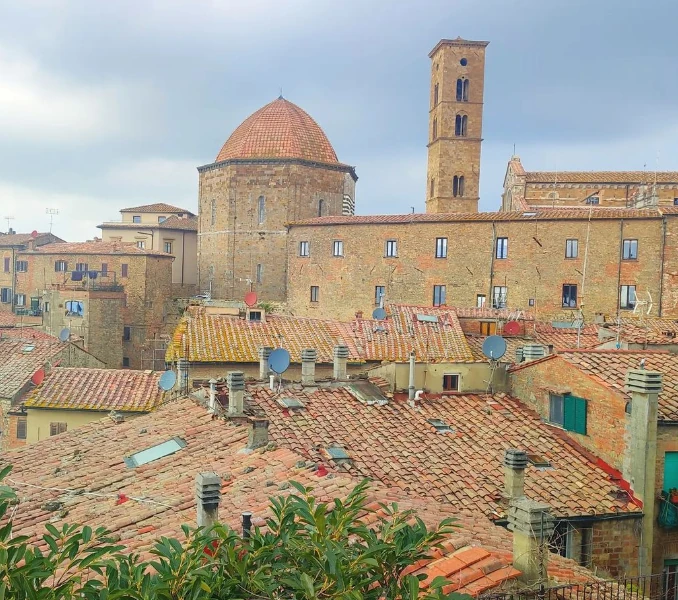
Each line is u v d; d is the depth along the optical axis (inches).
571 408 993.5
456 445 956.0
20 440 1605.6
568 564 605.9
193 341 1644.9
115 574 340.5
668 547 853.8
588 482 876.0
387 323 1807.3
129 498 735.7
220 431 924.6
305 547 364.2
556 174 3486.7
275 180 3565.5
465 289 2918.3
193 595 331.3
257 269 3592.5
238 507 641.0
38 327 3223.4
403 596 358.9
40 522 706.8
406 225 3019.2
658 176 3457.2
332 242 3201.3
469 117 3841.0
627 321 2378.2
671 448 869.2
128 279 3558.1
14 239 4033.0
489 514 777.6
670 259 2699.3
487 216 2923.2
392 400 1092.5
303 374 1147.9
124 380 1649.9
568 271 2795.3
